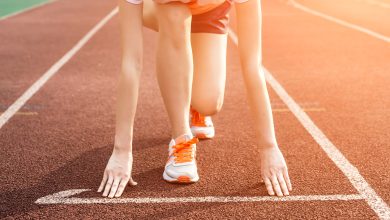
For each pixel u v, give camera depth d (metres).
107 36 9.27
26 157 3.75
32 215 2.87
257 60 3.14
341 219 2.78
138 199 3.04
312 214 2.83
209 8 3.30
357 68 6.49
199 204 2.97
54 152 3.84
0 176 3.42
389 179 3.29
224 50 3.53
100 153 3.81
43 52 7.87
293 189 3.15
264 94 3.14
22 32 9.86
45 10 13.54
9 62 7.16
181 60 3.17
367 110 4.80
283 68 6.56
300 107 4.92
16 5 14.84
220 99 3.52
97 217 2.83
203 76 3.45
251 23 3.09
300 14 12.02
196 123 4.04
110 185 3.12
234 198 3.04
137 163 3.61
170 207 2.93
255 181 3.28
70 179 3.35
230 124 4.45
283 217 2.80
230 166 3.52
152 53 7.70
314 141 4.01
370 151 3.78
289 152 3.78
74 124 4.51
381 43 8.15
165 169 3.30
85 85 5.87
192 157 3.28
